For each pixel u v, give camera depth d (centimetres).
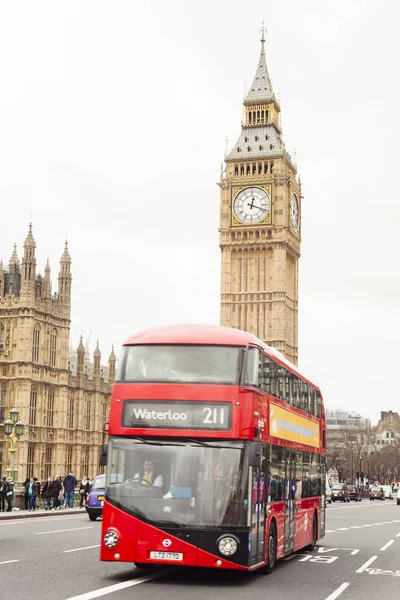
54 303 10338
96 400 11406
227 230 15650
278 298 15325
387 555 3338
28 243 9800
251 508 2306
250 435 2306
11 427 6369
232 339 2386
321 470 3803
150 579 2403
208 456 2298
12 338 9750
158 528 2267
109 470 2325
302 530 3228
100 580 2320
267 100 15938
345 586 2367
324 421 3981
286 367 2988
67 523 4756
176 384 2338
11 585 2147
